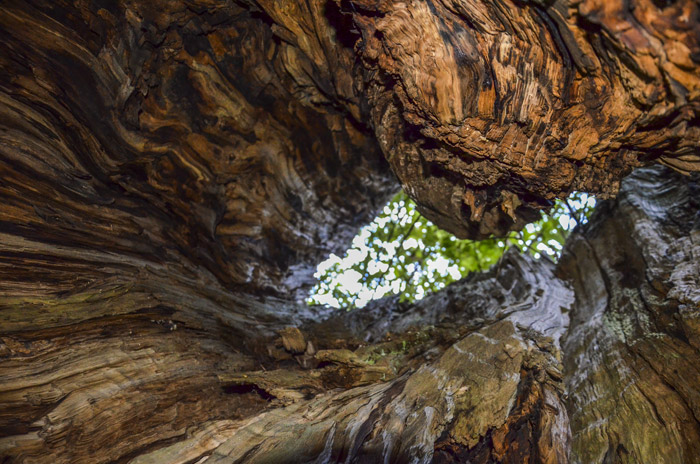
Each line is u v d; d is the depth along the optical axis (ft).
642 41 7.32
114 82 14.58
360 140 18.97
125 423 12.07
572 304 19.53
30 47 13.20
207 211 18.83
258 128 17.92
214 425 12.37
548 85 9.46
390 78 12.69
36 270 13.29
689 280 15.15
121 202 16.83
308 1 13.56
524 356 14.42
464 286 22.31
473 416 12.64
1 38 12.78
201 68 15.94
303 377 14.96
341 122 18.31
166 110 16.17
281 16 14.34
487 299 20.56
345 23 13.64
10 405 11.29
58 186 14.62
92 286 14.23
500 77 9.66
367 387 14.30
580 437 12.76
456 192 14.34
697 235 17.04
